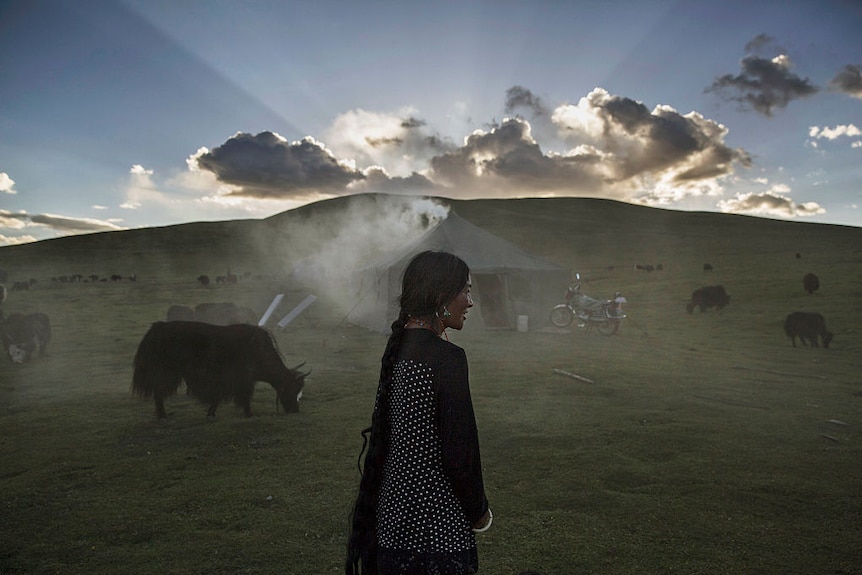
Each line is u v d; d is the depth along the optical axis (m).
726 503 4.79
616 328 19.17
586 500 4.85
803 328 16.61
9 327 13.40
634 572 3.66
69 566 3.79
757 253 60.62
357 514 1.90
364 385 10.34
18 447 6.61
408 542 1.74
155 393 7.86
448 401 1.73
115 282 57.97
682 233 84.56
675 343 17.16
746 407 8.45
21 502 4.93
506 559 3.84
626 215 101.19
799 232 84.31
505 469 5.67
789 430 7.13
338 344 16.27
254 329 7.98
